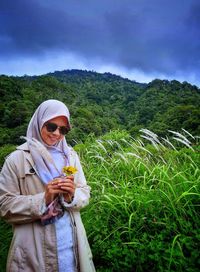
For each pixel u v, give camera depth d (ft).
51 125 6.26
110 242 9.39
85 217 10.71
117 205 10.56
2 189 5.88
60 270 5.78
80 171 6.97
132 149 17.72
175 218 9.42
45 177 6.02
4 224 12.19
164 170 11.36
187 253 8.32
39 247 5.74
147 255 8.45
